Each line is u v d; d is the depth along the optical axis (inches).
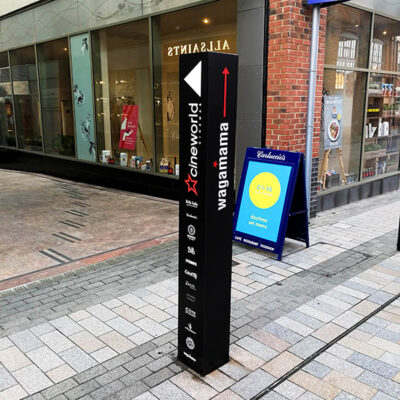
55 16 419.5
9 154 545.3
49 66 447.8
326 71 280.8
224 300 119.0
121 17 350.3
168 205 323.0
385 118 354.3
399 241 217.2
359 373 119.6
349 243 230.7
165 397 109.8
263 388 113.4
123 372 120.1
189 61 105.9
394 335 139.0
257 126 259.8
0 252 221.8
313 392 111.9
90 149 415.2
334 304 160.4
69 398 109.3
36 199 350.9
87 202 337.1
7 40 502.9
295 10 236.1
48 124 469.4
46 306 159.6
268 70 249.6
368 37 309.9
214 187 110.0
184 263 117.6
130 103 365.1
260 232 213.9
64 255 216.1
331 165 305.0
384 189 366.6
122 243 234.1
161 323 147.0
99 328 143.7
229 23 272.4
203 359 117.1
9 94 526.0
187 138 110.8
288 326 144.8
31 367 122.3
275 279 183.5
